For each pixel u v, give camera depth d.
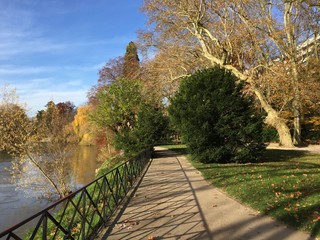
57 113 22.81
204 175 12.44
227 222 6.41
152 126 22.19
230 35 28.94
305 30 30.83
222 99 15.07
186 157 21.39
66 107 74.25
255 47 28.88
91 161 37.03
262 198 7.95
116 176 8.70
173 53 32.19
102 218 6.70
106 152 35.53
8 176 24.36
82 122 61.25
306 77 27.53
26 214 15.27
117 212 7.62
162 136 22.94
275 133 35.66
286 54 28.78
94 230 6.30
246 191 8.84
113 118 26.88
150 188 10.52
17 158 20.34
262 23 27.59
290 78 26.22
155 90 33.59
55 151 20.30
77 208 5.43
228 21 28.34
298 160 16.66
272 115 27.72
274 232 5.71
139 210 7.72
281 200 7.50
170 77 34.38
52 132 20.92
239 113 15.20
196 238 5.57
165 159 20.81
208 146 15.49
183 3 27.36
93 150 51.88
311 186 8.67
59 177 19.69
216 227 6.12
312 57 30.06
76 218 8.07
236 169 13.16
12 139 19.08
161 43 32.31
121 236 5.90
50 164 19.89
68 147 22.78
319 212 6.31
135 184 11.34
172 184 11.05
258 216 6.72
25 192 19.39
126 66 53.19
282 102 31.22
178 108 15.91
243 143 15.47
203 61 32.78
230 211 7.21
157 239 5.59
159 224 6.48
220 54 30.33
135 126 23.88
